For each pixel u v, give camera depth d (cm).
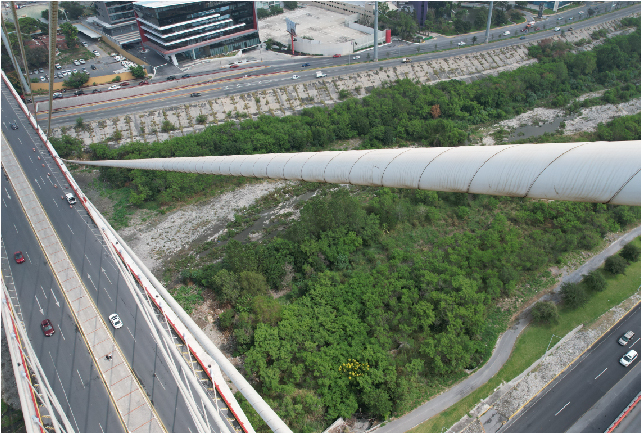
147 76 19988
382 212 12488
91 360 7544
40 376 6956
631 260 10850
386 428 7688
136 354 7631
